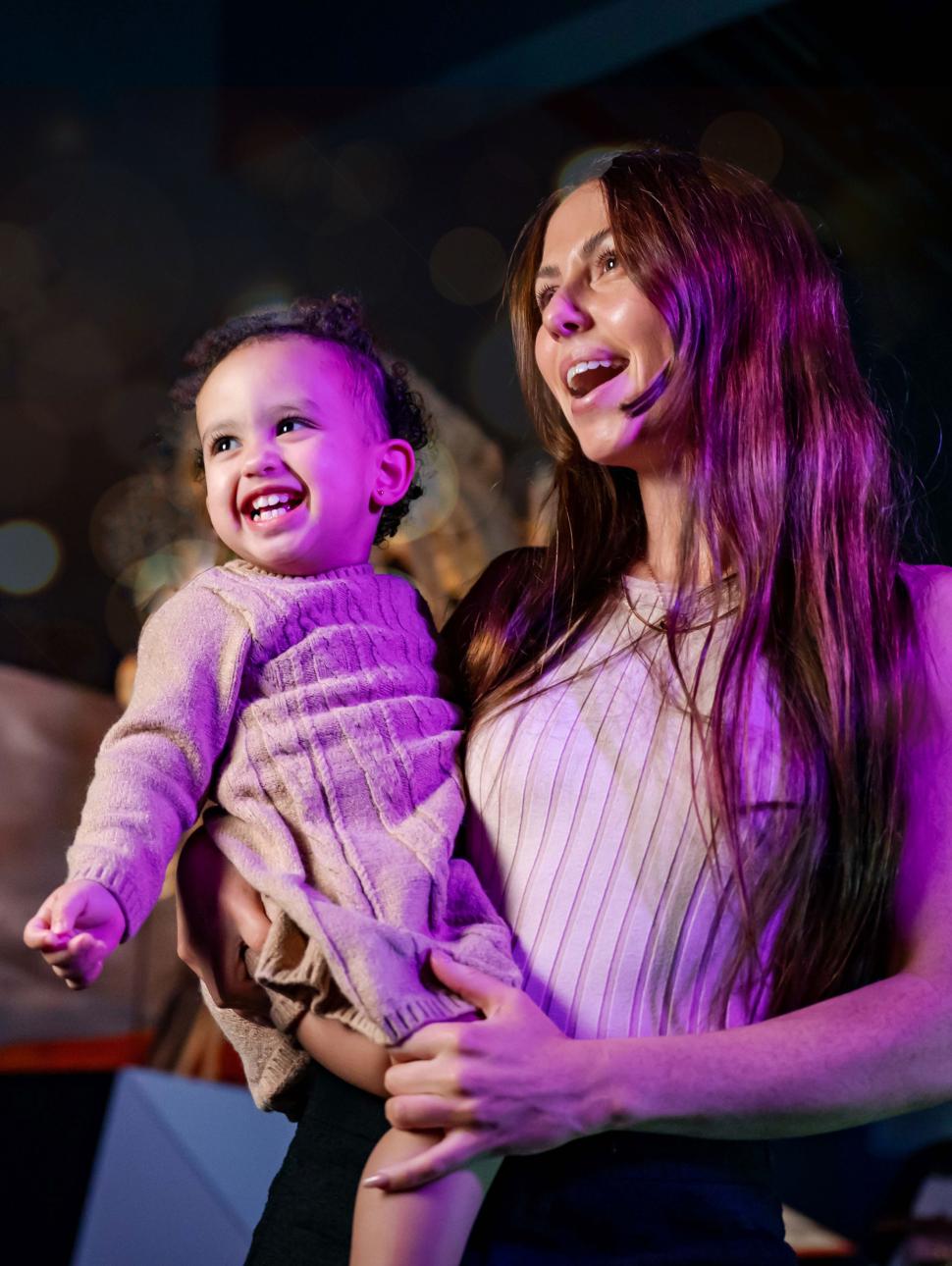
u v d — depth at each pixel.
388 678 1.38
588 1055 1.15
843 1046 1.17
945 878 1.28
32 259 4.20
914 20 3.19
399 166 4.07
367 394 1.50
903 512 1.65
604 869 1.28
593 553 1.55
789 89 3.37
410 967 1.20
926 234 3.22
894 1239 2.54
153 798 1.26
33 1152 2.48
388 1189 1.11
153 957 3.63
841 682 1.31
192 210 4.23
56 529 4.02
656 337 1.43
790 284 1.49
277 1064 1.32
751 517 1.40
